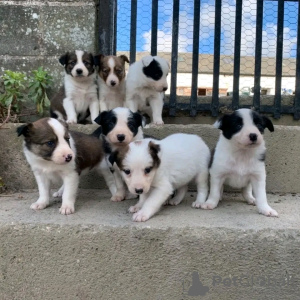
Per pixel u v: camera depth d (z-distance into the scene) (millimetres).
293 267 515
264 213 601
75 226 529
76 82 926
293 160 784
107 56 949
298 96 967
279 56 977
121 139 693
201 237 517
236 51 981
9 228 530
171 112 990
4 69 979
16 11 967
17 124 796
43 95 948
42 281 535
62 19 974
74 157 620
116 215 589
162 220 560
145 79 914
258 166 629
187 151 671
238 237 515
